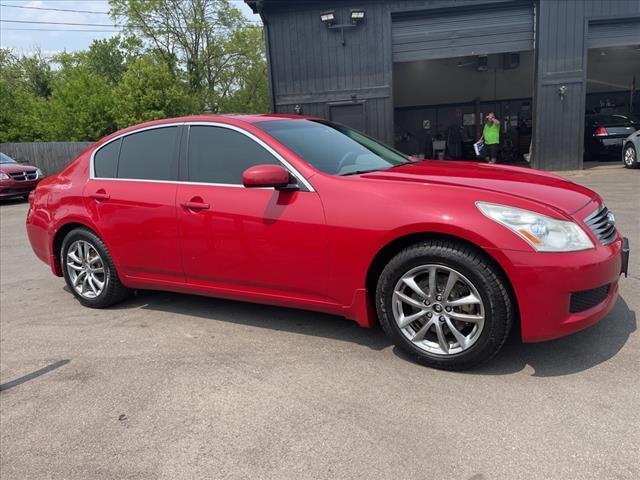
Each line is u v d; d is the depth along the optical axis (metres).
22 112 33.16
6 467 2.54
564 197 3.12
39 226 4.91
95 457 2.56
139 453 2.56
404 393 2.91
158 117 26.16
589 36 13.34
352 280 3.29
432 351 3.14
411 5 13.74
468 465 2.29
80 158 4.75
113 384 3.28
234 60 38.00
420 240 3.14
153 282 4.25
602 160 16.86
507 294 2.92
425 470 2.28
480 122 21.48
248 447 2.54
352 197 3.25
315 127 4.18
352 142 4.18
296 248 3.42
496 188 3.10
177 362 3.51
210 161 3.89
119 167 4.39
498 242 2.84
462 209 2.96
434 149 21.72
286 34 14.41
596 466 2.23
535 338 2.91
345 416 2.73
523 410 2.67
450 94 21.41
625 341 3.34
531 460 2.29
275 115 4.27
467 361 3.04
